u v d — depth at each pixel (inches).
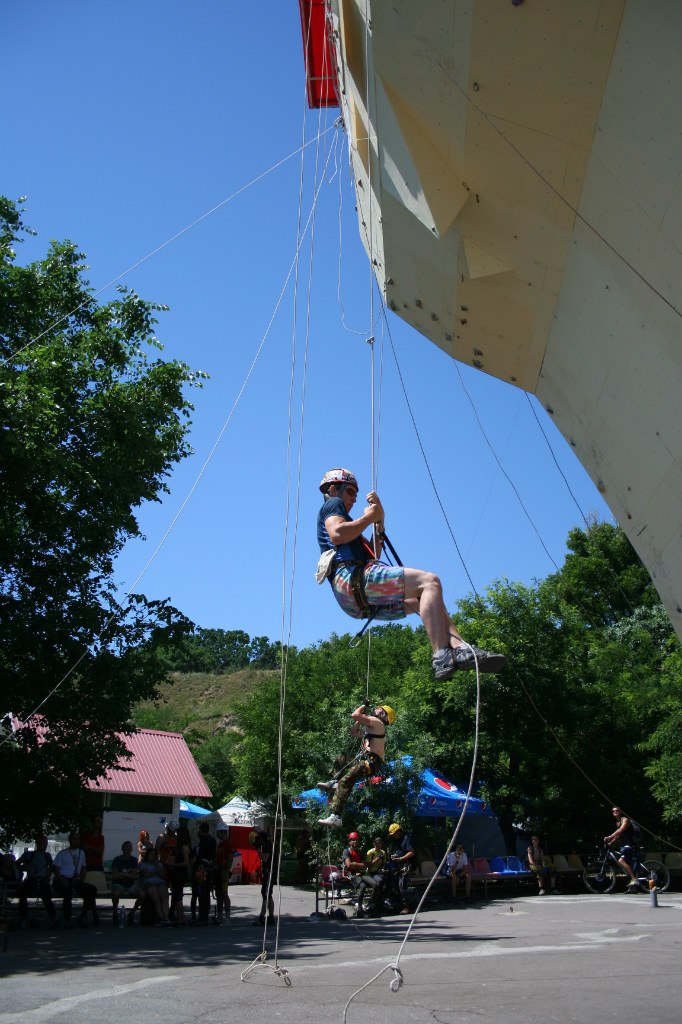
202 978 294.5
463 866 729.6
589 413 318.0
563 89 229.3
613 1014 217.0
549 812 939.3
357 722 233.3
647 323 253.6
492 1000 241.3
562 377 328.2
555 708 931.3
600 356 289.0
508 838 945.5
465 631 967.0
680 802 847.1
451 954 354.0
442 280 334.3
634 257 243.4
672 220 220.7
